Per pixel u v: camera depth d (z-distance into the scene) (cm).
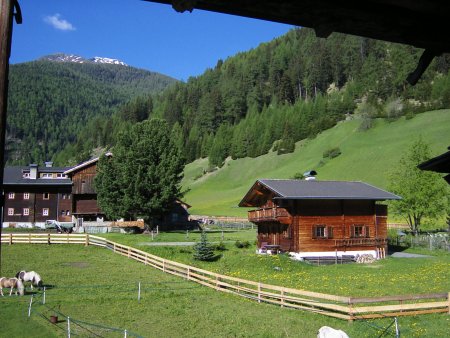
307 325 2155
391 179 6269
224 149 18175
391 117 14850
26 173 7819
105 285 3288
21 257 4559
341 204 4609
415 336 1862
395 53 17738
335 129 16212
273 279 3406
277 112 19850
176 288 3219
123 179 6462
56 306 2638
